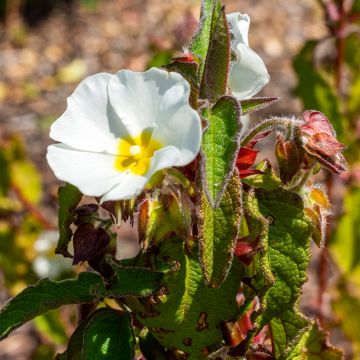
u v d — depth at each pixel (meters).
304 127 0.32
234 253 0.33
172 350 0.35
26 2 1.60
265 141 1.02
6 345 0.84
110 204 0.32
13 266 0.68
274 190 0.33
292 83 1.26
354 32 0.61
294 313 0.34
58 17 1.57
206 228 0.31
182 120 0.30
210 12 0.34
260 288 0.33
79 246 0.34
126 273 0.33
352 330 0.65
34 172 0.70
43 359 0.62
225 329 0.35
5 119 1.25
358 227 0.62
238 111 0.30
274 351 0.35
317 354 0.40
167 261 0.33
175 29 0.64
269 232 0.33
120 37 1.50
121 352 0.34
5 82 1.36
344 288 0.64
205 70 0.32
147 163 0.31
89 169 0.31
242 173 0.34
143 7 1.59
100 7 1.60
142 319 0.34
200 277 0.34
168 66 0.33
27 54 1.46
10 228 0.68
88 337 0.34
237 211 0.31
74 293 0.35
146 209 0.32
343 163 0.32
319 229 0.34
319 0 0.61
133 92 0.31
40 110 1.28
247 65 0.34
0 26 1.54
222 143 0.30
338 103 0.60
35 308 0.34
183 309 0.34
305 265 0.33
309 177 0.34
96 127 0.32
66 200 0.34
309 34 1.45
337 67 0.63
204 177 0.30
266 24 1.49
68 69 1.38
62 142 0.32
